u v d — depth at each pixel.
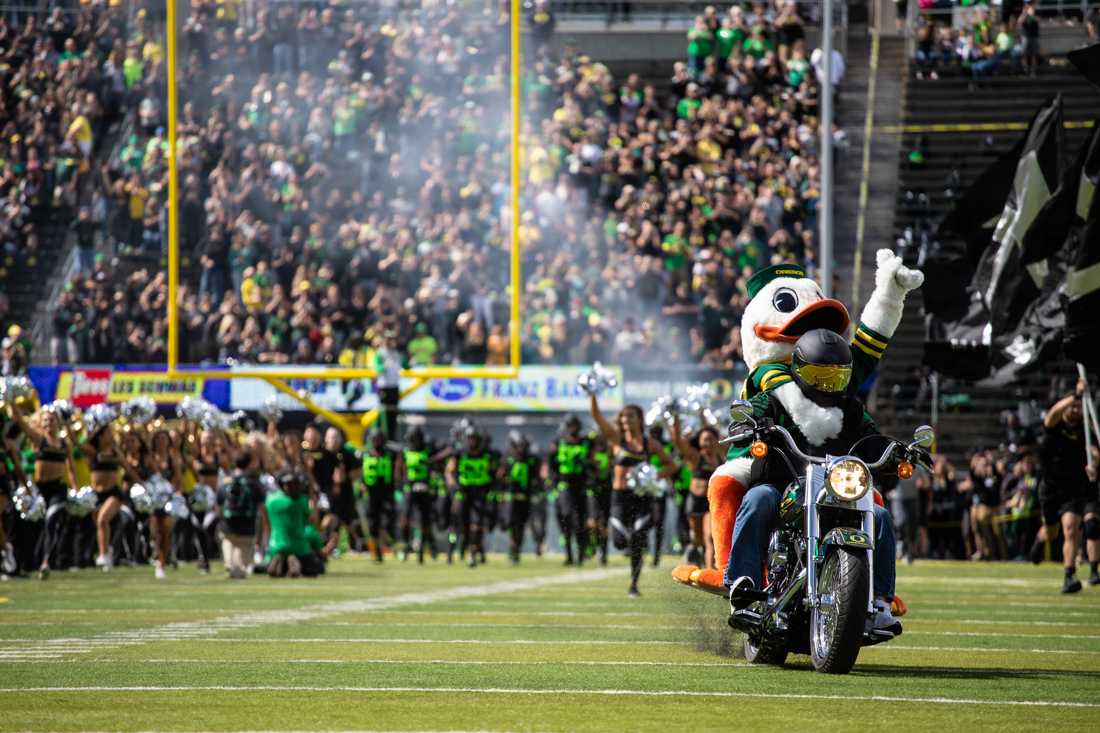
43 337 101.12
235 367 90.56
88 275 100.75
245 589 50.22
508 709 19.88
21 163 108.19
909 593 49.28
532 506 84.94
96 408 61.31
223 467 65.75
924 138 103.44
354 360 91.00
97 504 62.66
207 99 108.25
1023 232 44.25
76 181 107.19
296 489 59.38
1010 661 26.59
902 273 25.94
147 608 40.53
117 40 111.69
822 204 81.81
